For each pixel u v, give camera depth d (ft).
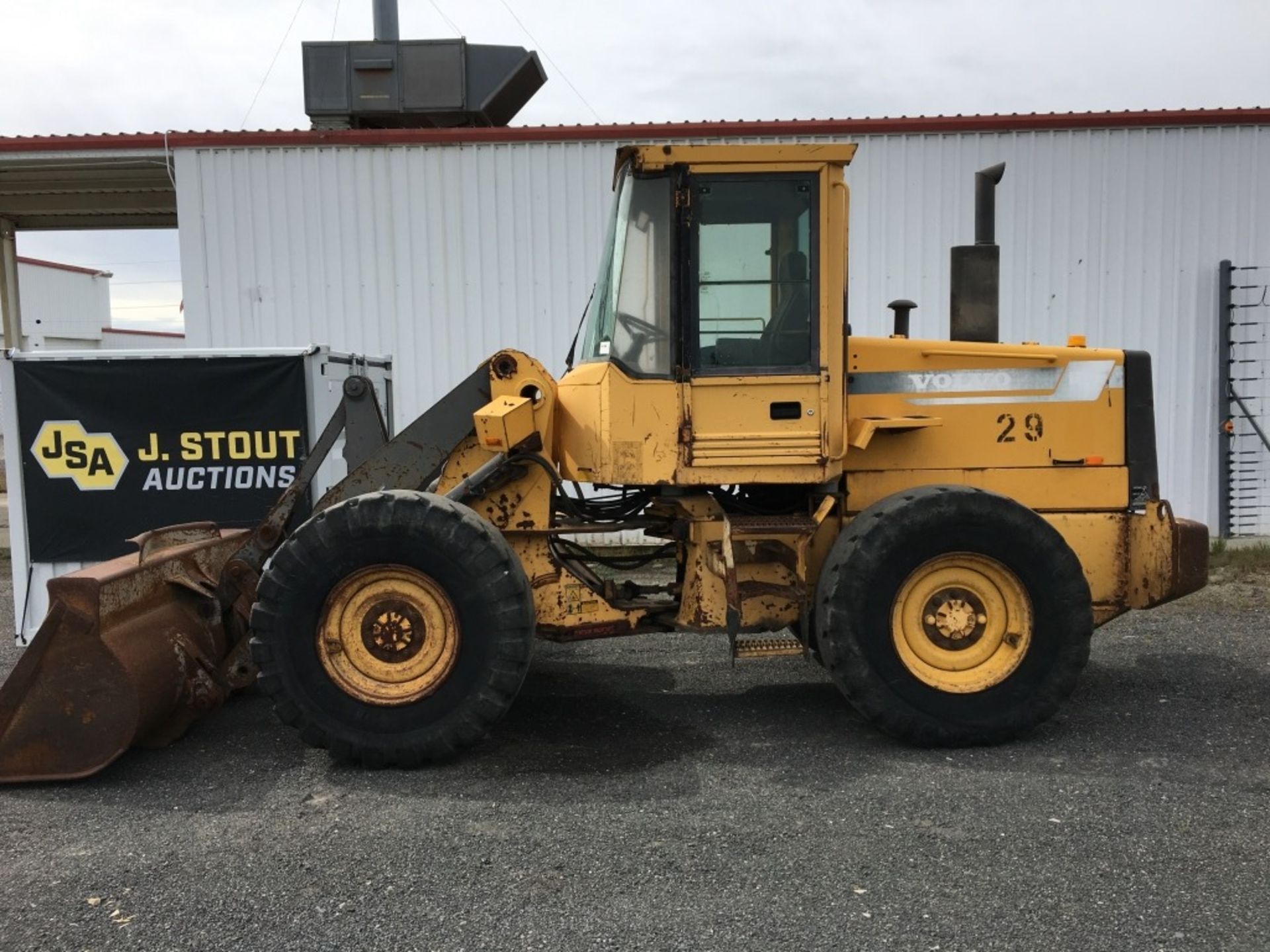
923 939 8.32
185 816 11.12
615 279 13.62
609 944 8.31
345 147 27.94
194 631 13.78
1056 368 14.67
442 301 28.30
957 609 13.17
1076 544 14.62
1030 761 12.50
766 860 9.78
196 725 14.39
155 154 28.19
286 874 9.62
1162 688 15.67
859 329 28.09
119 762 12.90
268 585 12.45
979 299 16.07
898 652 12.92
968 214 27.76
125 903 9.10
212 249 28.25
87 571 12.46
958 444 14.67
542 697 15.66
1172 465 28.43
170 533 14.39
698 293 13.35
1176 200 27.73
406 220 28.09
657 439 13.43
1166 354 28.14
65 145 28.14
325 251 28.17
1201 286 27.99
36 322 107.96
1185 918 8.62
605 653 18.48
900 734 12.91
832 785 11.76
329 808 11.30
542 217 28.04
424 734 12.39
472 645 12.42
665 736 13.69
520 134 27.73
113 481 19.38
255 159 27.99
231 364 19.30
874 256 27.89
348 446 14.82
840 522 14.57
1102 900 8.93
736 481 13.44
